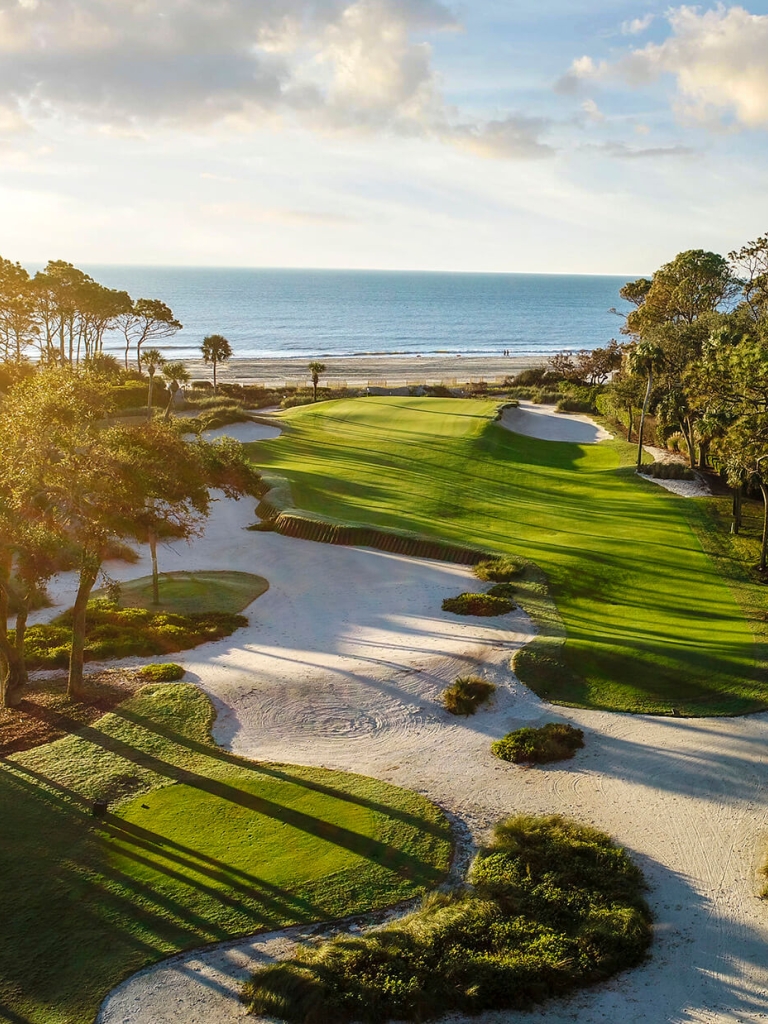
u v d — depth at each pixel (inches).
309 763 874.1
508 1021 541.3
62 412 936.3
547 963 581.3
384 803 791.1
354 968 568.4
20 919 614.2
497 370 5969.5
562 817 788.6
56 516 938.7
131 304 3892.7
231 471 1344.7
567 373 4626.0
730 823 788.0
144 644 1152.2
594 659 1115.9
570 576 1440.7
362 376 5457.7
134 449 1035.9
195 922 620.4
